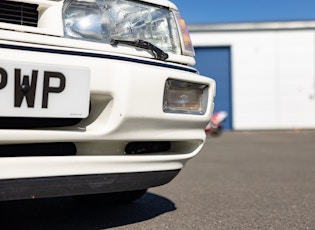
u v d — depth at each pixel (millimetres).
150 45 1865
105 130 1677
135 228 2141
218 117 12570
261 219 2385
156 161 1869
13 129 1535
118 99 1672
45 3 1692
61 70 1565
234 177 4027
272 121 16312
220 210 2604
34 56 1529
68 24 1709
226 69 16609
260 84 16359
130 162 1776
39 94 1527
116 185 1771
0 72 1454
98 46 1728
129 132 1725
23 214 2420
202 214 2488
